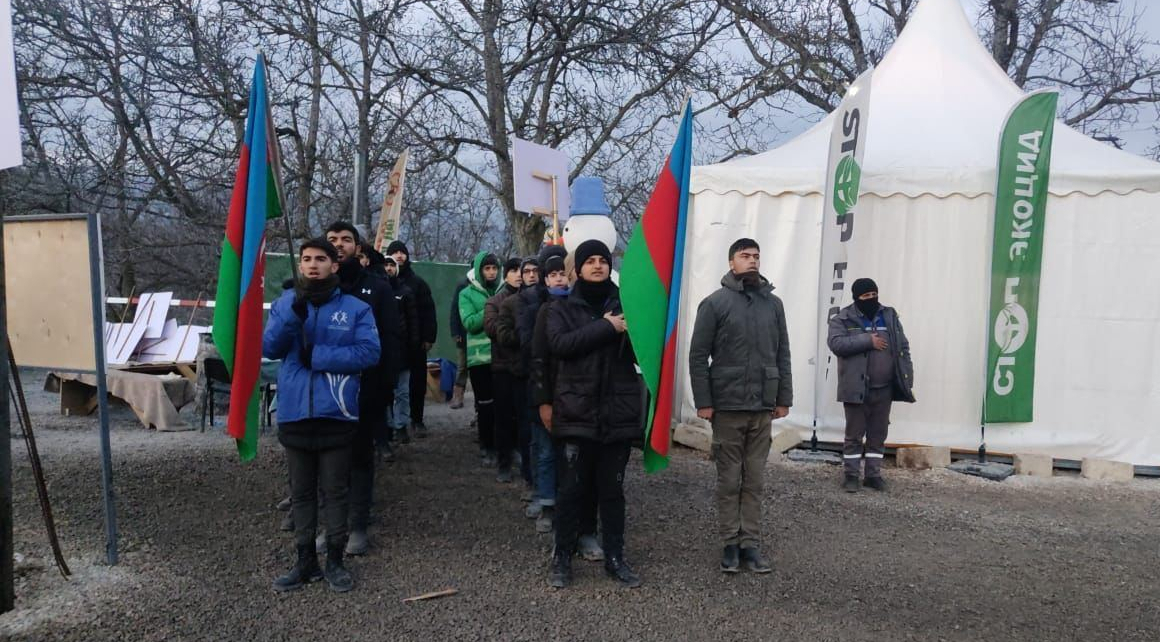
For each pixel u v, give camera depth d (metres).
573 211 8.23
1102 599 4.67
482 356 7.34
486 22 13.80
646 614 4.30
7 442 4.02
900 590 4.73
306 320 4.32
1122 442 7.75
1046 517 6.30
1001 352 7.75
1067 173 7.75
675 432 8.41
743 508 4.99
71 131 14.65
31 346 4.76
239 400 4.47
